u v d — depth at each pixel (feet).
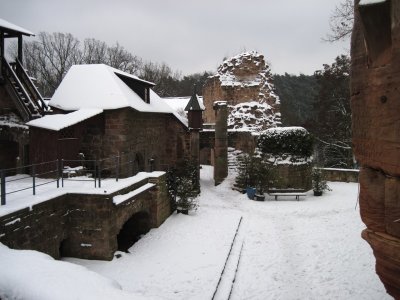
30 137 45.27
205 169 96.48
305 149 62.59
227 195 64.18
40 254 19.33
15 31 50.24
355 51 12.12
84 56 144.46
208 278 31.14
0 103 49.03
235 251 37.93
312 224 45.50
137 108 55.06
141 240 40.98
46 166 44.68
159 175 46.11
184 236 42.16
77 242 34.42
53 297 13.85
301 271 32.48
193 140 68.74
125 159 53.52
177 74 228.02
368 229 12.57
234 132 79.92
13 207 27.22
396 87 10.46
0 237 25.31
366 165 12.24
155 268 33.19
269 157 62.64
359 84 12.00
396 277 11.80
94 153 53.47
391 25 10.27
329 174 75.82
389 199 11.40
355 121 12.32
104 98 53.67
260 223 47.32
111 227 34.42
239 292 29.32
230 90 93.09
